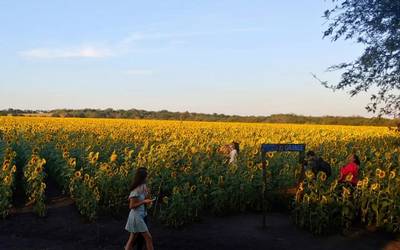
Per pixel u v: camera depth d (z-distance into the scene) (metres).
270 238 10.67
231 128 46.06
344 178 12.14
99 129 37.00
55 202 13.64
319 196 10.98
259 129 45.31
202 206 12.52
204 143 22.61
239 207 12.87
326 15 13.40
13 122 45.47
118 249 10.08
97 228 11.37
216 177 13.28
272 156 15.73
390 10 12.39
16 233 11.02
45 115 94.81
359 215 11.75
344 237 10.74
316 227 10.86
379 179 11.50
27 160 15.59
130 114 99.19
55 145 18.36
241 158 16.03
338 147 22.59
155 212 12.20
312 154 12.82
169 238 10.62
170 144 19.47
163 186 12.97
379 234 10.92
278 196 13.16
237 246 10.14
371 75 13.67
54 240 10.59
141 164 14.21
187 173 13.25
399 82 13.66
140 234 9.06
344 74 14.02
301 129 47.06
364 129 50.94
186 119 92.94
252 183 12.86
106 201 12.55
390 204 10.80
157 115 97.94
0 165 14.62
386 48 12.82
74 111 99.38
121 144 20.20
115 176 12.66
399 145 24.33
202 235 10.84
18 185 14.81
